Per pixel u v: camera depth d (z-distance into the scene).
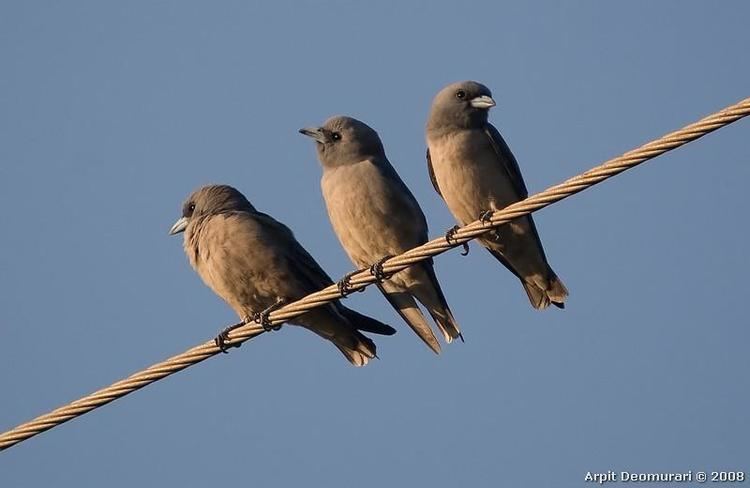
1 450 11.61
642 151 10.62
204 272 14.73
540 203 11.42
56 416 11.57
